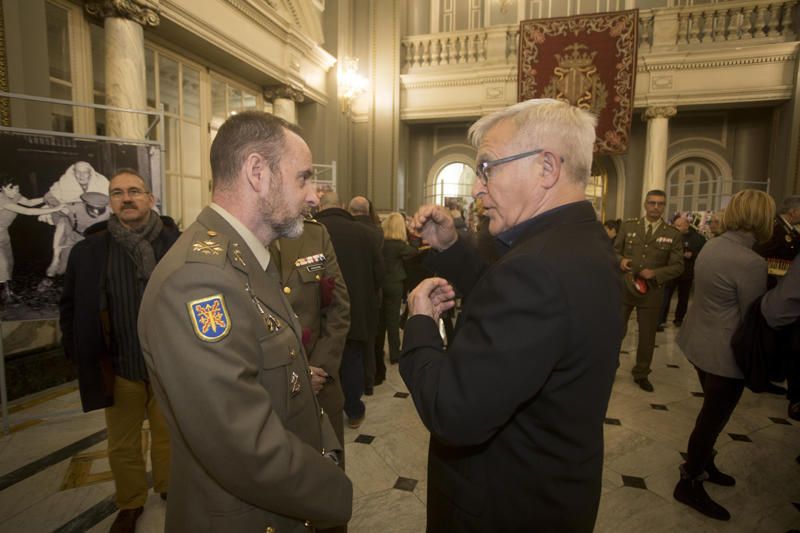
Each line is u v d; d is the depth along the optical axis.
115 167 2.73
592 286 0.73
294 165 0.90
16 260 2.51
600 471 0.83
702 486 2.01
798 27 6.72
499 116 0.90
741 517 1.95
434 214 1.22
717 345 1.89
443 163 9.19
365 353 3.19
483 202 0.93
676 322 5.71
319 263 1.62
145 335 0.75
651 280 3.36
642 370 3.42
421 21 8.67
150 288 0.76
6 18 3.00
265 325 0.81
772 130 7.29
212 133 5.23
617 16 7.04
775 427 2.80
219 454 0.68
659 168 7.22
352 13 7.93
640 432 2.72
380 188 8.05
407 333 0.92
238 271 0.80
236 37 5.01
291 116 6.36
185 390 0.67
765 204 1.81
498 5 8.35
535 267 0.71
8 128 2.46
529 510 0.79
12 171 2.48
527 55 7.41
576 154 0.84
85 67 3.68
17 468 2.23
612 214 8.59
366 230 2.70
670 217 8.41
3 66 3.00
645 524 1.90
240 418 0.69
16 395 2.99
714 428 1.94
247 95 5.87
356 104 8.04
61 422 2.72
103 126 3.86
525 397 0.71
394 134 7.95
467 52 8.02
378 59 7.94
